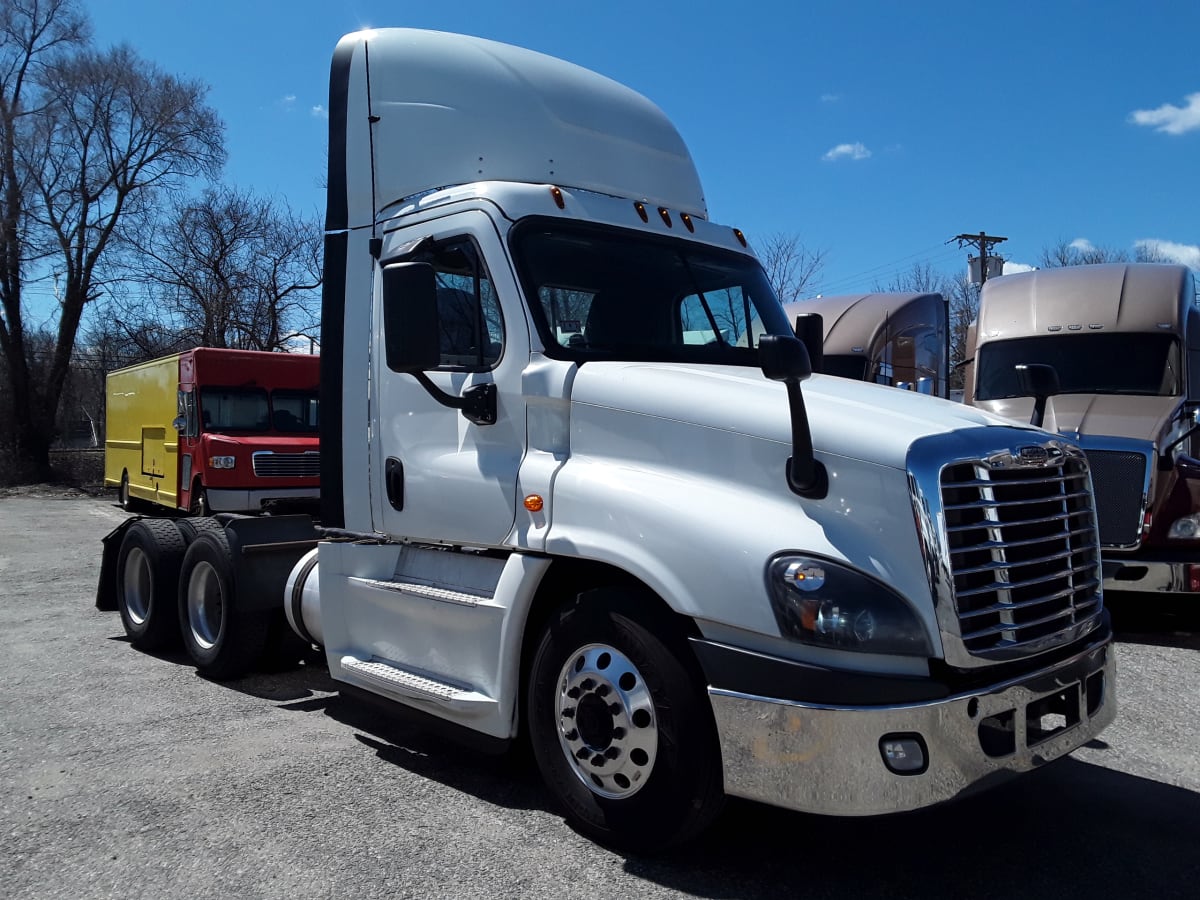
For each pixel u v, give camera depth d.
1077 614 3.78
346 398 5.00
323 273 5.11
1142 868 3.68
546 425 4.07
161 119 31.95
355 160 5.00
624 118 5.30
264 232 32.09
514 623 4.01
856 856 3.74
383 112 4.95
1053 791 4.45
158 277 32.22
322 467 5.13
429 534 4.48
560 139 4.95
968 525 3.33
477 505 4.23
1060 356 10.35
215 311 31.28
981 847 3.84
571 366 4.05
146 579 7.36
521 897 3.37
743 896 3.40
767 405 3.59
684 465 3.69
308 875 3.54
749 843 3.83
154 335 33.31
